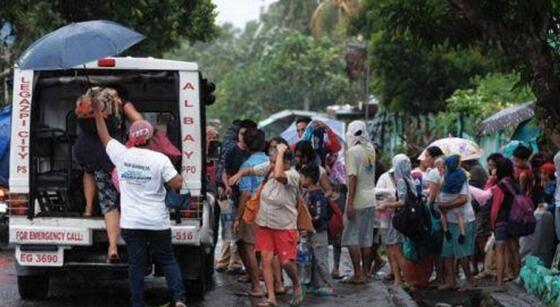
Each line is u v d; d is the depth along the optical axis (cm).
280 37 7425
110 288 1205
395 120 3606
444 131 2730
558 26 1168
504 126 1783
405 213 1163
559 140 1122
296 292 1068
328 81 6359
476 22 1134
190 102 1030
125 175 924
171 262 943
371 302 1102
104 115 963
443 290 1215
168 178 922
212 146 1358
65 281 1262
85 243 1012
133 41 980
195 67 1030
